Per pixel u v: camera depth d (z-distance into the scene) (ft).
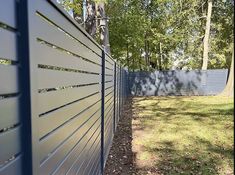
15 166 3.67
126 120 32.35
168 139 23.21
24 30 3.87
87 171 9.10
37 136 4.29
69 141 6.48
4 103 3.38
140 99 58.18
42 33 4.51
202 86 66.64
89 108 9.41
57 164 5.49
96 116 11.27
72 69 6.68
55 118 5.33
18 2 3.75
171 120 32.35
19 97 3.78
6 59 3.42
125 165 16.83
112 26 68.49
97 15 35.50
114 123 23.29
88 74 9.09
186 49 77.41
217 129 26.99
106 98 15.24
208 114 36.47
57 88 5.43
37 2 4.26
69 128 6.46
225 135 24.39
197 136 24.18
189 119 32.89
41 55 4.48
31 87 3.99
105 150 15.46
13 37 3.60
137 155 18.80
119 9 63.16
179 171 15.85
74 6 26.99
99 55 12.08
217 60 75.31
